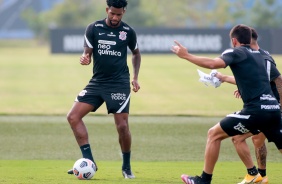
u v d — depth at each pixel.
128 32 26.48
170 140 38.38
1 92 70.44
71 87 75.69
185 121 45.97
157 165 30.55
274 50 118.19
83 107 26.22
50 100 62.31
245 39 22.94
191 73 91.81
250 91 22.53
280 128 22.84
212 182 25.27
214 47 121.38
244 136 24.64
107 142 37.78
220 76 25.08
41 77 88.56
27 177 25.89
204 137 39.44
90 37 26.27
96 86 26.34
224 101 60.38
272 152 34.34
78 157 33.59
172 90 70.88
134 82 27.25
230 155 33.84
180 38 122.56
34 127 42.81
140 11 194.25
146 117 48.12
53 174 26.81
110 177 26.39
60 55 129.75
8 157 33.44
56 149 35.75
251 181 24.77
